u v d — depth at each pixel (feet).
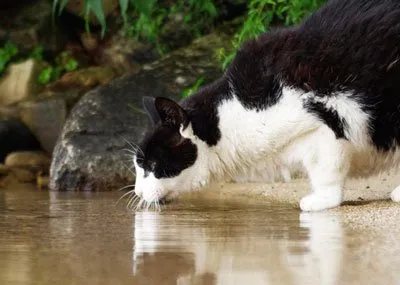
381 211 22.77
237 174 26.40
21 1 53.62
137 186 26.21
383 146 24.75
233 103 25.20
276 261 15.57
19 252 17.22
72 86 48.29
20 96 49.16
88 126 37.06
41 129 45.83
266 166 25.94
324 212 24.00
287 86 24.47
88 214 25.08
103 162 35.76
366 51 24.14
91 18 50.44
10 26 52.44
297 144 25.03
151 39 46.42
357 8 24.81
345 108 24.17
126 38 49.06
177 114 25.07
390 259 15.46
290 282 13.56
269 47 25.12
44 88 49.11
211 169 26.00
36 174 41.60
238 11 45.03
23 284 13.71
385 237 18.22
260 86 24.76
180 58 40.65
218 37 42.34
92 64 51.47
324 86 24.16
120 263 15.76
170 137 25.36
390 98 24.11
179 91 38.40
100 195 32.76
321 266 14.90
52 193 34.09
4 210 26.48
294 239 18.49
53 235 19.98
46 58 51.60
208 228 21.07
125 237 19.52
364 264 14.98
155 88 38.70
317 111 24.38
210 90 25.75
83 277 14.30
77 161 35.83
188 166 25.66
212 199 28.76
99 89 38.99
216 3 44.86
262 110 24.80
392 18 24.38
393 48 24.06
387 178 30.91
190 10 45.73
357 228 19.95
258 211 25.12
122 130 36.70
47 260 16.14
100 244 18.34
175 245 18.02
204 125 25.40
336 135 24.44
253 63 25.12
